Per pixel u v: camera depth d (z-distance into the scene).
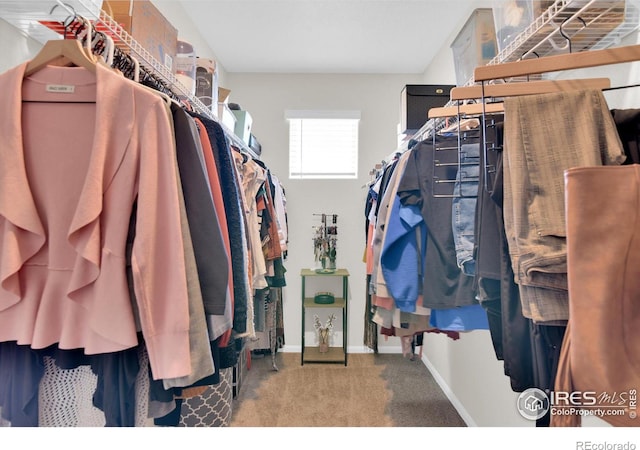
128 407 0.65
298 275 2.99
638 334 0.50
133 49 0.94
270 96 3.01
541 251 0.61
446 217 1.10
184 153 0.71
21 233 0.65
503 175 0.72
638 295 0.50
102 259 0.62
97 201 0.62
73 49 0.68
